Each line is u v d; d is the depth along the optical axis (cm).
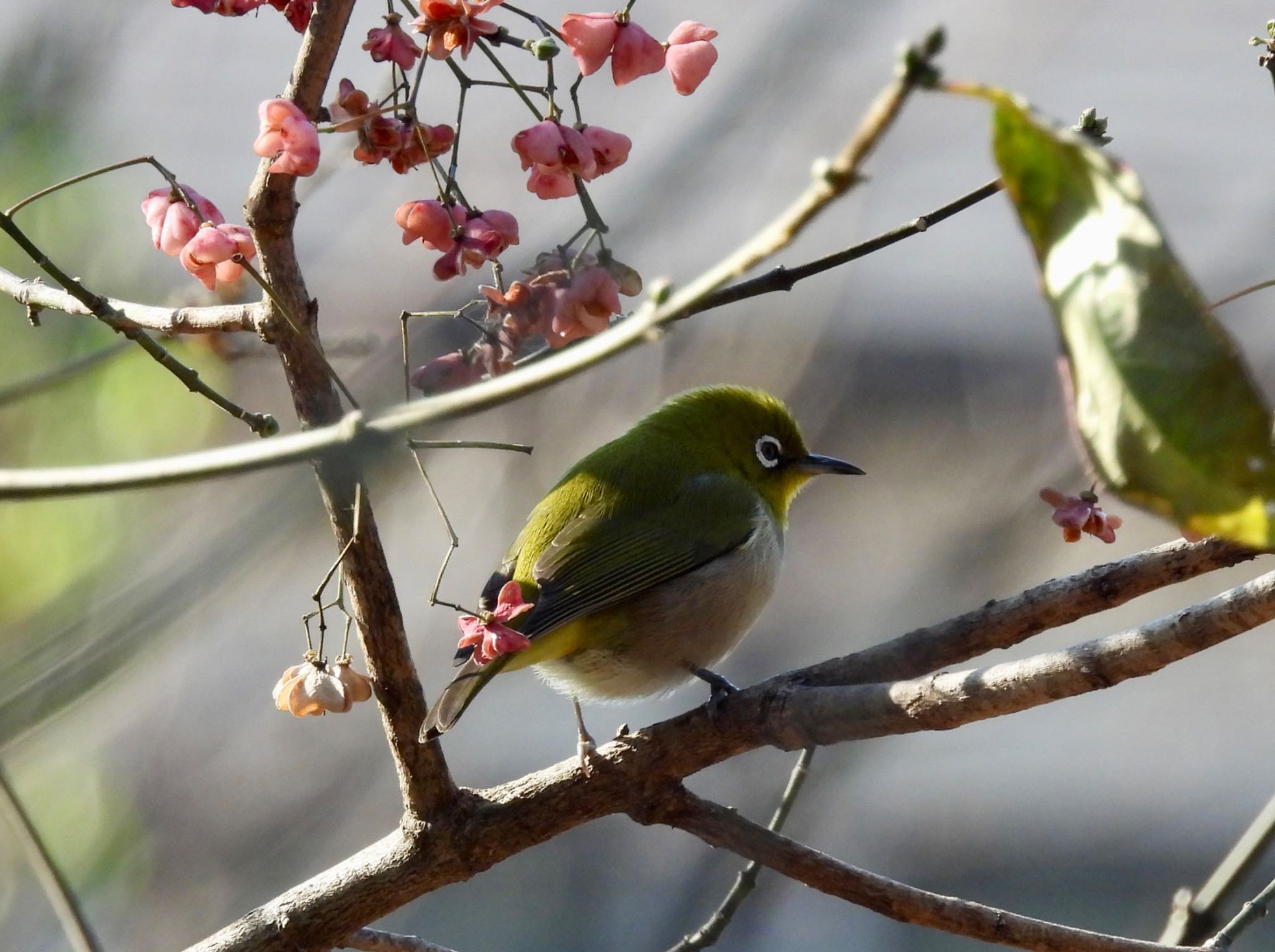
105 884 1126
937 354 1628
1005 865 1512
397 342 812
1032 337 1631
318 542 1293
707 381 1430
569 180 523
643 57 511
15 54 1120
